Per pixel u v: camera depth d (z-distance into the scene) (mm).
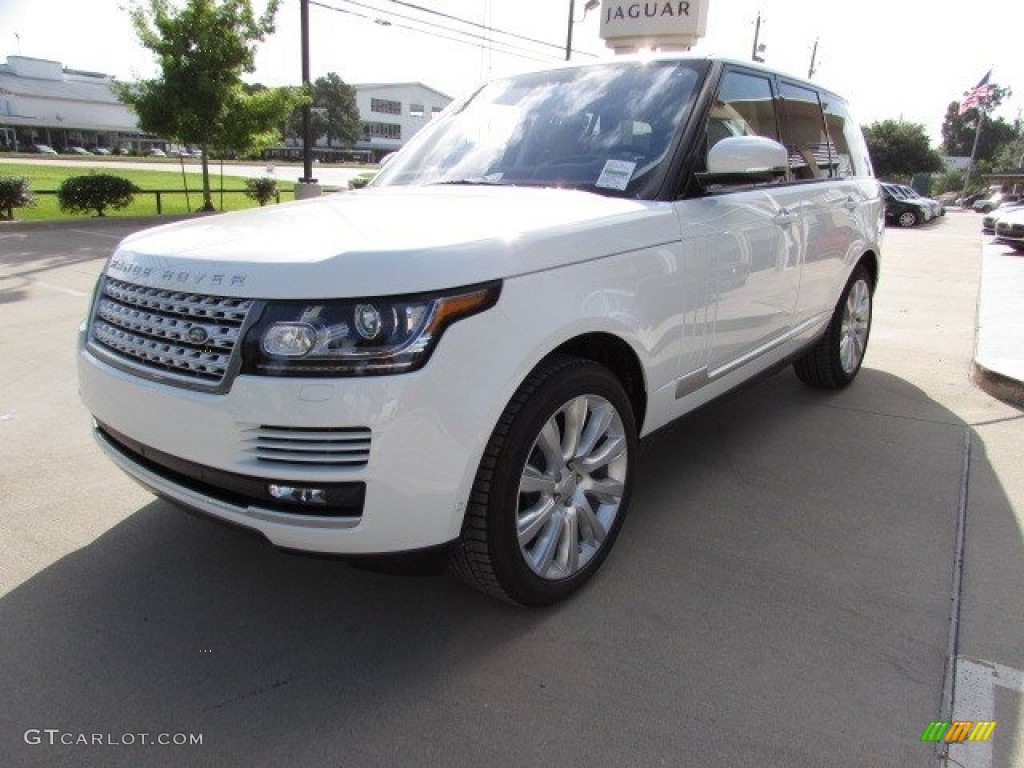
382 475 1964
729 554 2934
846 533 3107
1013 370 5035
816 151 4273
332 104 91438
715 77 3232
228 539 2971
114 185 15906
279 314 1940
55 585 2641
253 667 2260
